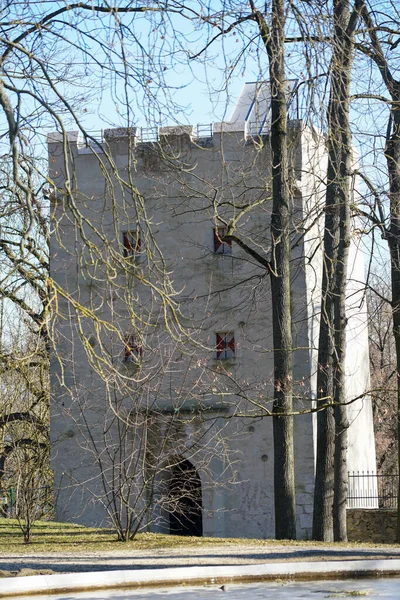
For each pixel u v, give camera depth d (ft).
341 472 89.56
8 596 41.91
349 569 48.32
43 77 44.45
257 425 106.11
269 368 106.83
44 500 108.88
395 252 91.81
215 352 108.58
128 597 41.50
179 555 59.21
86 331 106.83
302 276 108.06
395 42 77.46
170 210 104.12
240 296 108.99
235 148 109.40
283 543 69.67
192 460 106.01
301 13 49.55
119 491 75.31
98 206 110.52
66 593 43.21
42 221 44.50
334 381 88.69
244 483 106.01
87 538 73.87
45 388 114.93
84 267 44.21
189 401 106.01
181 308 110.11
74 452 108.06
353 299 123.54
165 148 69.56
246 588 44.29
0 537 75.20
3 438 113.50
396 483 155.22
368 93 68.28
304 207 104.58
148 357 94.63
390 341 171.73
